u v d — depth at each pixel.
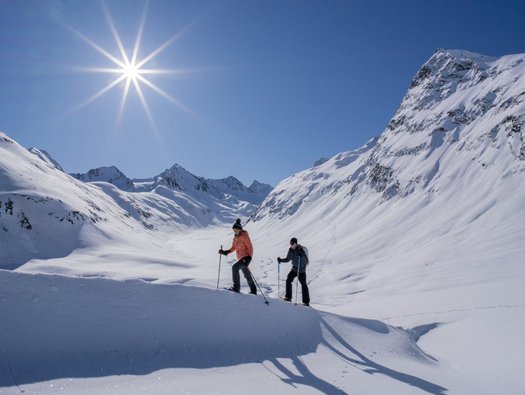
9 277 5.41
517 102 65.94
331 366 6.64
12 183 96.50
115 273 59.06
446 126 85.44
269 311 7.78
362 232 73.94
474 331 12.66
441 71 107.69
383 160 99.06
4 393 4.24
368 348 8.27
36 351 5.01
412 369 7.24
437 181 71.31
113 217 142.88
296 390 5.23
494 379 7.10
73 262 73.50
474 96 86.62
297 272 10.16
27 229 84.00
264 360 6.49
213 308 7.00
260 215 185.25
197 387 5.01
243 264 8.63
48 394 4.36
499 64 89.56
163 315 6.34
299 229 112.81
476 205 54.72
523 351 9.13
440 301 20.38
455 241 45.00
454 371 8.44
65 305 5.62
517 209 46.47
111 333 5.68
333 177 157.12
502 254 34.94
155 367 5.47
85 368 5.05
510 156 58.09
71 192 123.06
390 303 22.89
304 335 7.75
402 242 57.16
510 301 17.12
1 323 5.00
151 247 112.38
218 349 6.39
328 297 36.03
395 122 112.94
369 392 5.40
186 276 53.75
